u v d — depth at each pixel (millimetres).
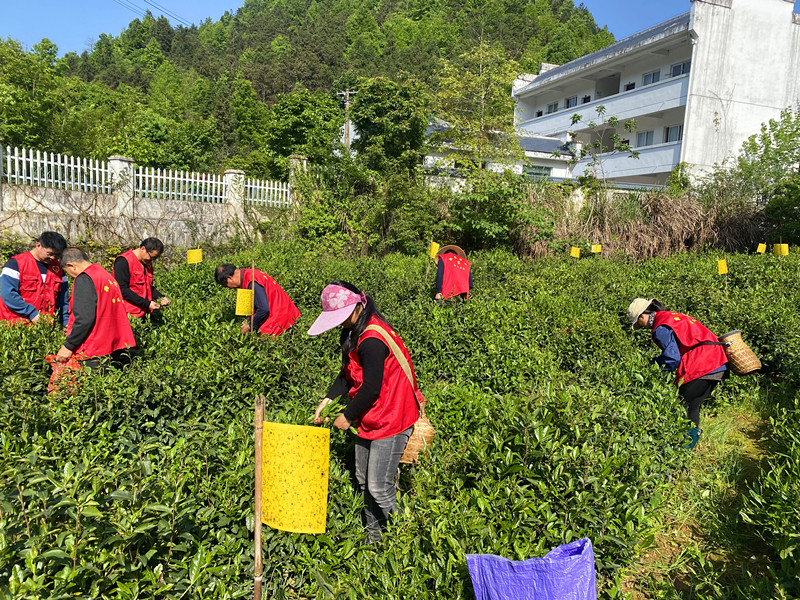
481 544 2746
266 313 5668
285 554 2979
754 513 3801
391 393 3285
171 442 3527
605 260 14484
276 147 27078
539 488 3250
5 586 1936
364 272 10164
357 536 3238
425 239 15992
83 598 2029
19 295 5504
